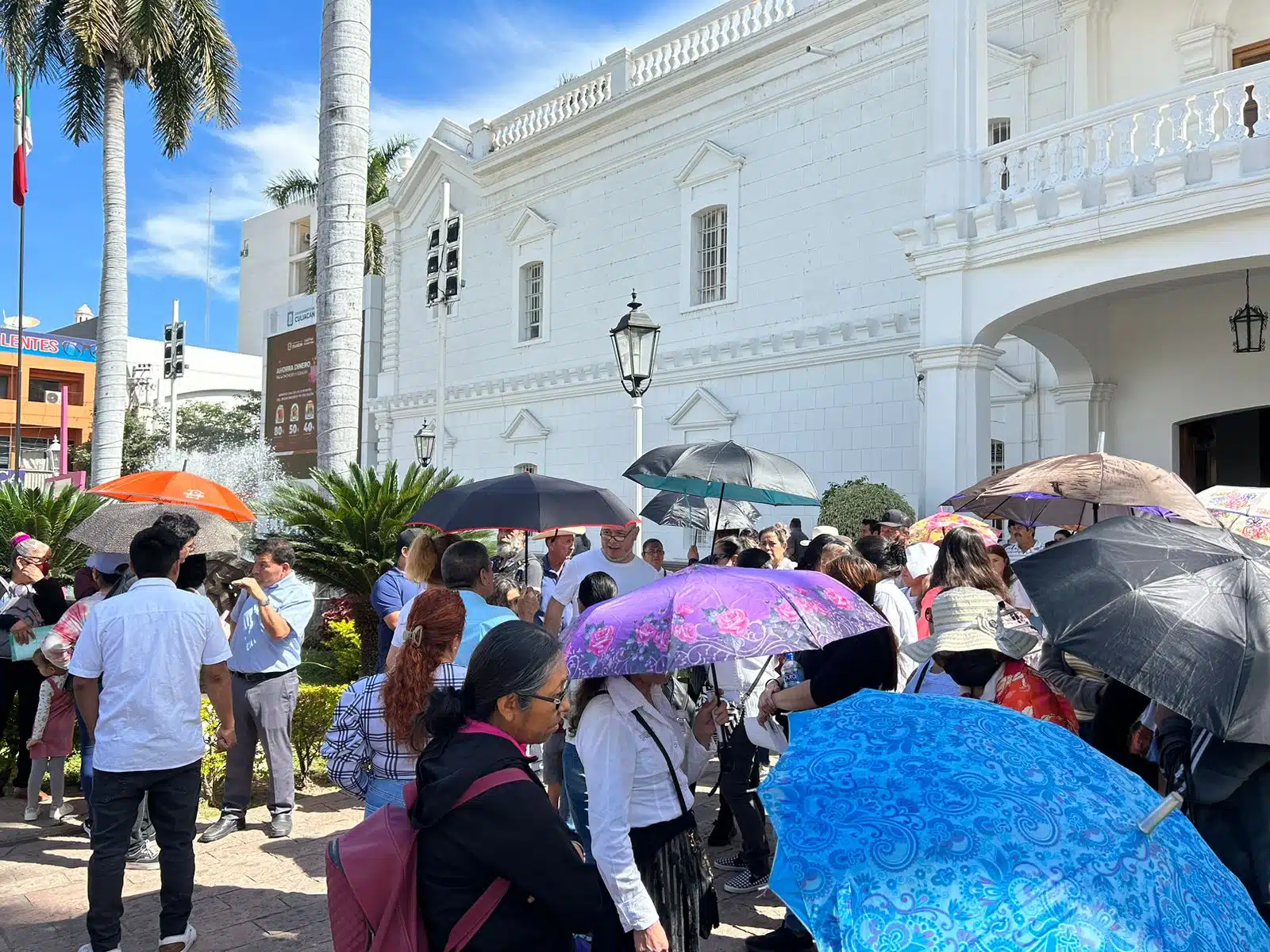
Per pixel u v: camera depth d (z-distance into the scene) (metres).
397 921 2.04
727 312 16.25
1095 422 11.78
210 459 27.67
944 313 9.88
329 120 10.20
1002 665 3.74
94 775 3.81
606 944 2.78
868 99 14.16
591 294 18.84
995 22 13.02
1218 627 2.51
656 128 17.56
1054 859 1.53
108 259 19.77
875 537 5.88
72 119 21.48
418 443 19.80
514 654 2.25
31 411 44.03
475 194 22.03
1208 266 8.16
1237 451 11.98
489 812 2.04
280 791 5.64
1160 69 11.53
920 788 1.69
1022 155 9.51
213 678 4.11
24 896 4.66
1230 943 1.54
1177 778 2.94
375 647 9.44
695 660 2.67
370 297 25.66
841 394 14.27
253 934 4.23
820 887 1.57
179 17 20.00
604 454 18.31
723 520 9.98
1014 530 7.60
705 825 5.81
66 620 5.23
